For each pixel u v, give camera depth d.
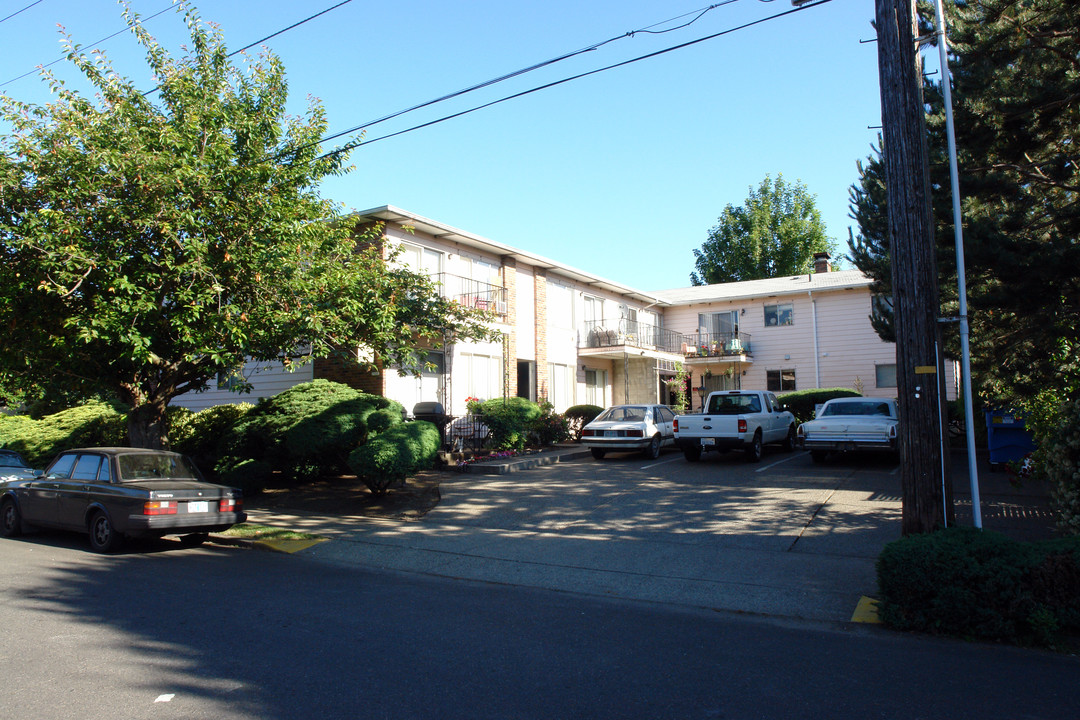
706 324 32.91
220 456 16.20
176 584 7.91
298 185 12.23
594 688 4.79
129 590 7.58
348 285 12.01
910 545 6.31
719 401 18.83
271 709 4.39
